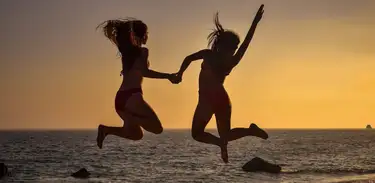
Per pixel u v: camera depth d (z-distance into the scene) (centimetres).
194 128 859
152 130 852
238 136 857
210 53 856
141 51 859
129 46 858
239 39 852
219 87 853
